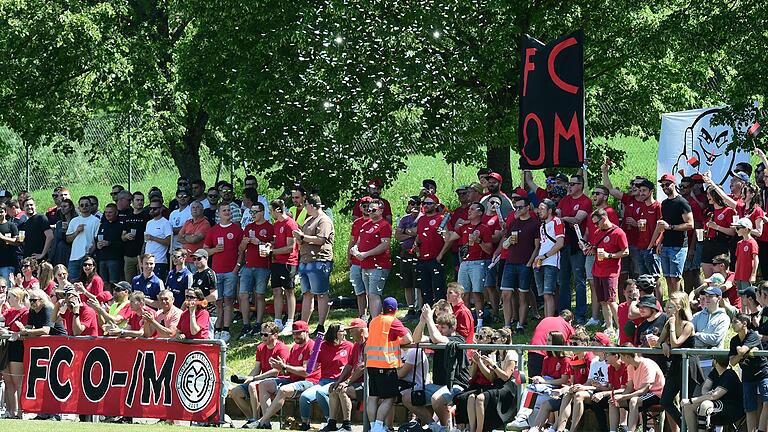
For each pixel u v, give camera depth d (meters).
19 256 83.25
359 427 55.75
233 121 89.69
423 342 54.53
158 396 56.91
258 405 57.66
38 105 103.38
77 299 60.59
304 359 58.00
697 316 52.06
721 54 88.00
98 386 57.97
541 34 88.19
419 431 52.28
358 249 73.06
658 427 50.00
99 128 116.25
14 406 59.94
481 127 86.75
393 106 87.06
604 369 51.38
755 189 64.75
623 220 68.94
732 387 47.62
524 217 68.62
